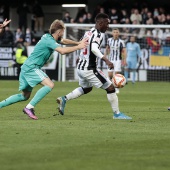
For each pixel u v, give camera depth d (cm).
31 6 7050
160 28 5809
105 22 2422
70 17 6875
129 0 6969
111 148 1720
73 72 5834
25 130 2061
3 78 5938
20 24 6550
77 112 2744
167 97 3838
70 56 5816
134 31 5869
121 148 1722
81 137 1916
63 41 2506
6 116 2511
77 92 2572
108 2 6525
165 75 5800
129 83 5509
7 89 4438
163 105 3209
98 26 2425
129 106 3130
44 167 1443
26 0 7044
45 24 7344
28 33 6156
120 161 1535
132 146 1758
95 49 2395
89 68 2453
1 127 2134
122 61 4678
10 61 5909
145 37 5800
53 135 1952
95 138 1897
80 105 3147
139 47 5262
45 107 3002
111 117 2527
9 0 7006
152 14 6725
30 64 2391
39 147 1720
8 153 1623
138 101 3488
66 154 1620
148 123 2320
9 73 5916
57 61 5847
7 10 7050
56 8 7306
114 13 6269
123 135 1973
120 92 4316
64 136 1933
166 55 5772
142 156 1608
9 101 2462
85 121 2356
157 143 1816
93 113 2702
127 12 6550
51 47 2372
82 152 1652
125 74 5259
